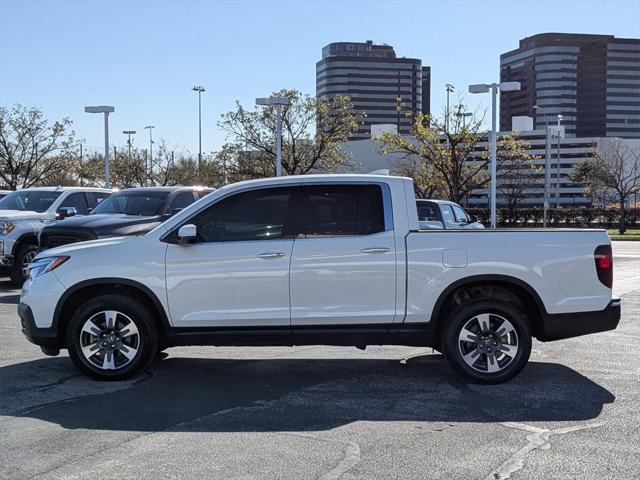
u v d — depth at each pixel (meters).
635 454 4.67
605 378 6.82
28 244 13.95
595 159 69.62
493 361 6.52
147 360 6.59
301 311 6.44
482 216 54.47
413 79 126.06
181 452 4.72
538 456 4.63
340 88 123.31
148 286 6.49
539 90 142.75
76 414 5.59
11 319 10.20
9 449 4.77
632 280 16.31
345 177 6.67
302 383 6.63
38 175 35.62
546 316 6.52
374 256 6.42
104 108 25.17
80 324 6.53
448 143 35.06
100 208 13.15
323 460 4.57
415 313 6.45
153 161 45.06
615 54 140.50
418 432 5.15
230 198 6.66
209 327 6.49
